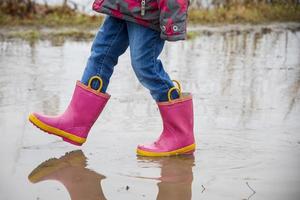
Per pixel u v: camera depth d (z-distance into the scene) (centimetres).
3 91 546
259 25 1230
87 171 339
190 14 1261
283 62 767
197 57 799
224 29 1145
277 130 428
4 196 299
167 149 372
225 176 334
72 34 978
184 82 614
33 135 407
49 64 704
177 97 376
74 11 1127
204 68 708
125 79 626
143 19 361
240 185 319
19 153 368
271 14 1330
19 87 567
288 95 558
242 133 420
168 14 354
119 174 335
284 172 340
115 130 422
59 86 577
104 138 404
